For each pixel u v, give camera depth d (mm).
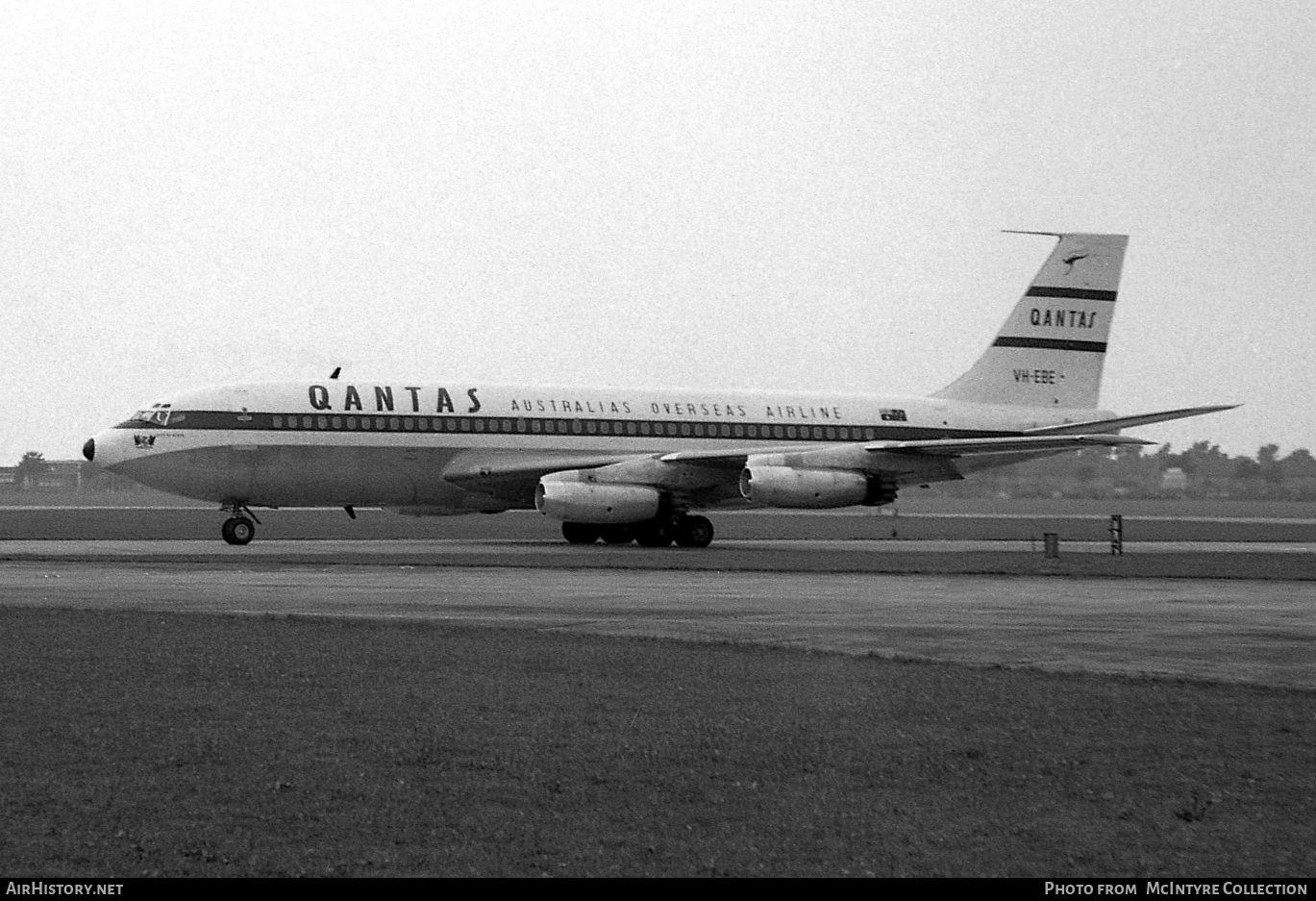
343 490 72250
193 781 18234
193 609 38250
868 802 17625
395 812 16984
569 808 17250
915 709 23438
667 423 79188
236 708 23000
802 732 21578
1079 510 145625
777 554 67000
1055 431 80000
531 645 30500
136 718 22078
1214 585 50906
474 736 21031
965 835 16297
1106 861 15391
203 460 69562
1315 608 41969
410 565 56406
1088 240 87938
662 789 18109
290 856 15328
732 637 33500
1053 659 30266
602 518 71250
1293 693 25094
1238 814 17172
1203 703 24062
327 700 23750
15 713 22453
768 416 81875
